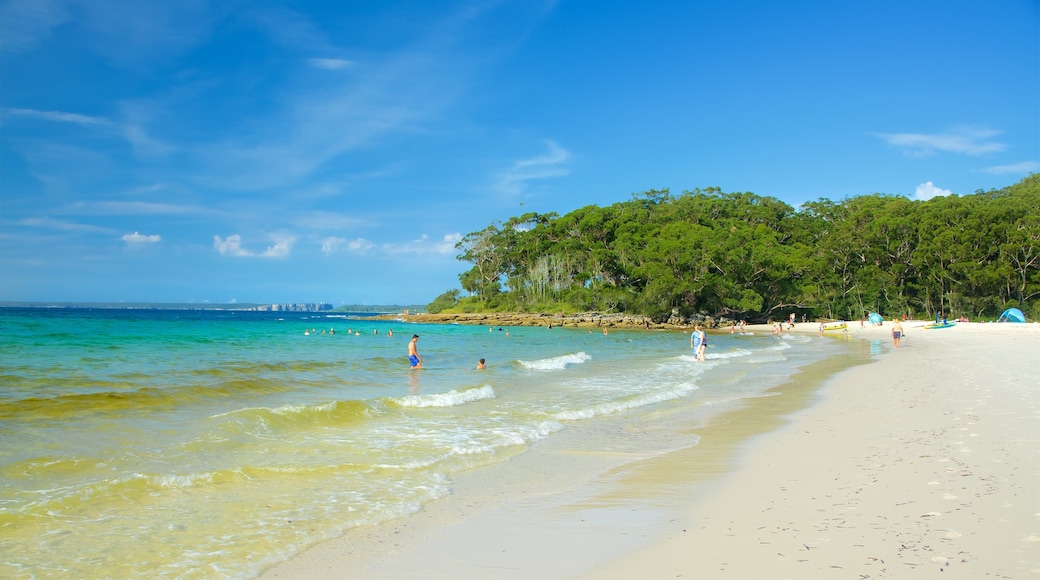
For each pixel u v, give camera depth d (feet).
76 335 111.34
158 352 85.30
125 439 32.45
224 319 276.21
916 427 33.37
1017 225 226.58
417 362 79.46
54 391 46.44
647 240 308.81
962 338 136.26
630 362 91.76
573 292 315.37
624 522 20.03
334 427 38.17
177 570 16.58
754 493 22.70
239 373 64.18
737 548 16.75
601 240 342.03
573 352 112.27
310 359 84.94
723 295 266.57
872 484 22.30
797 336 184.96
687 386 59.26
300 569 16.69
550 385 61.82
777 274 268.41
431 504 22.84
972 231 230.07
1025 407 36.52
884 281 260.83
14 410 38.81
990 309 230.89
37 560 17.15
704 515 20.26
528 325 292.20
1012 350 89.66
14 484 24.00
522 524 20.22
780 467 26.81
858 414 40.47
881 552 15.60
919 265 244.01
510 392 56.34
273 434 35.29
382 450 31.89
